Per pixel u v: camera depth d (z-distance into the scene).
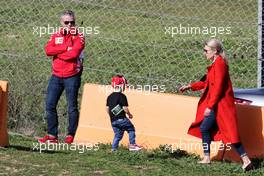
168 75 50.97
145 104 36.81
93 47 55.94
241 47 52.84
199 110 32.44
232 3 54.97
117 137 34.78
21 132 41.44
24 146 36.38
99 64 53.25
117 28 57.62
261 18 37.97
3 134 35.53
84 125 38.41
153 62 53.41
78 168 31.20
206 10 56.00
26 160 32.41
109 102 34.72
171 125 36.03
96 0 58.16
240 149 31.48
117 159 33.16
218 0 55.53
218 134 32.22
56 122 37.66
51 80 37.62
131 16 57.94
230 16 55.16
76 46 37.00
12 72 42.91
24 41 55.19
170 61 53.50
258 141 33.38
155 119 36.47
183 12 56.22
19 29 56.12
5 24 56.28
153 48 54.75
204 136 32.22
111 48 55.47
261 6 37.84
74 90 37.38
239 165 32.22
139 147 34.78
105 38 54.00
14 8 56.53
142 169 31.45
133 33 57.09
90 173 30.38
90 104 38.56
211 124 31.91
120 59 54.12
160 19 56.28
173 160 33.28
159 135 36.19
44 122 41.56
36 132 41.28
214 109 31.69
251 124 33.59
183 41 55.25
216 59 31.48
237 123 32.75
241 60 51.81
